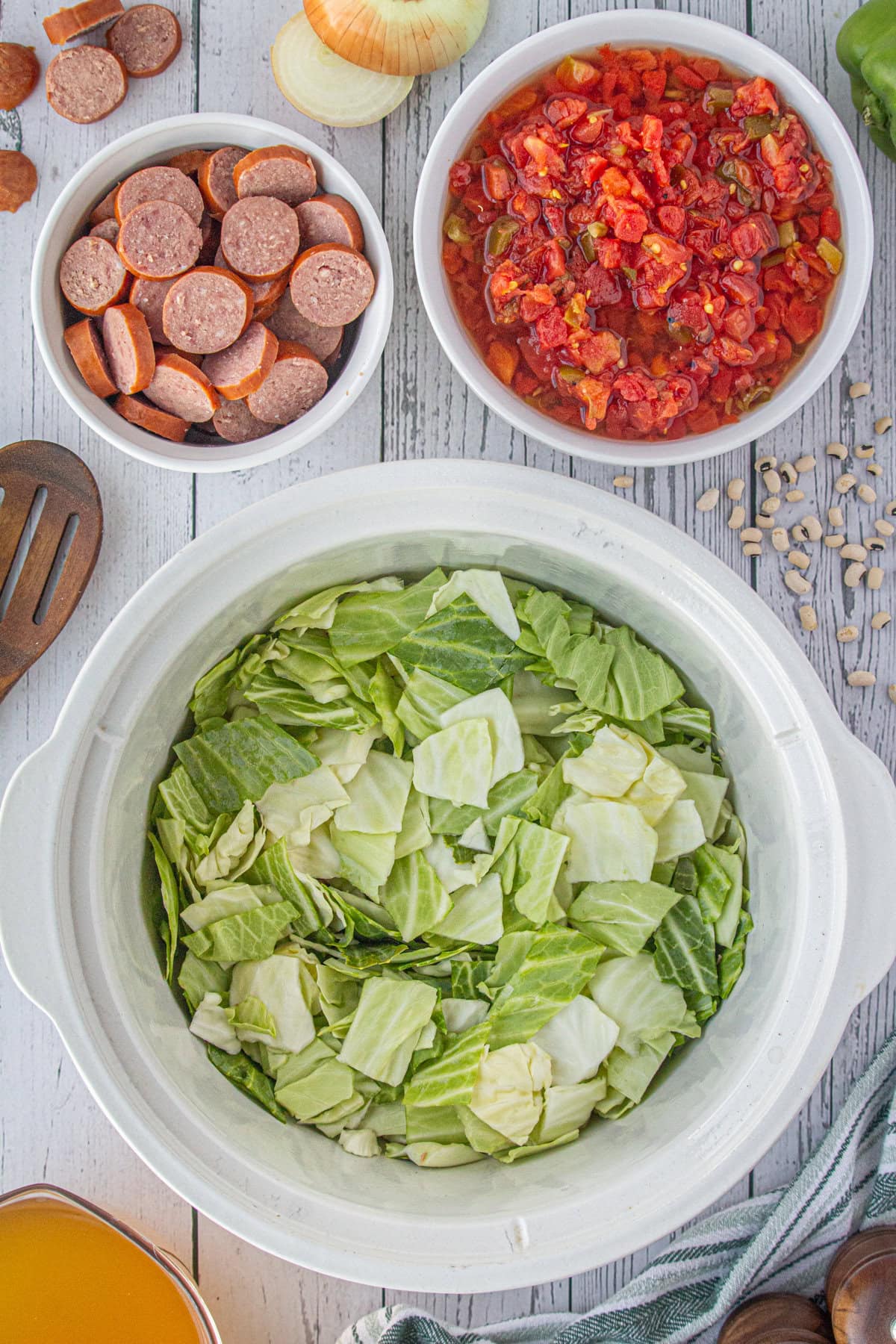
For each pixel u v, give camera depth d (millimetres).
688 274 1230
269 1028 1236
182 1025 1243
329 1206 1150
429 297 1214
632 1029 1263
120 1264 1301
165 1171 1104
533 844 1271
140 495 1367
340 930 1299
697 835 1277
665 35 1214
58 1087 1365
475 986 1288
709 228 1228
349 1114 1266
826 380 1392
